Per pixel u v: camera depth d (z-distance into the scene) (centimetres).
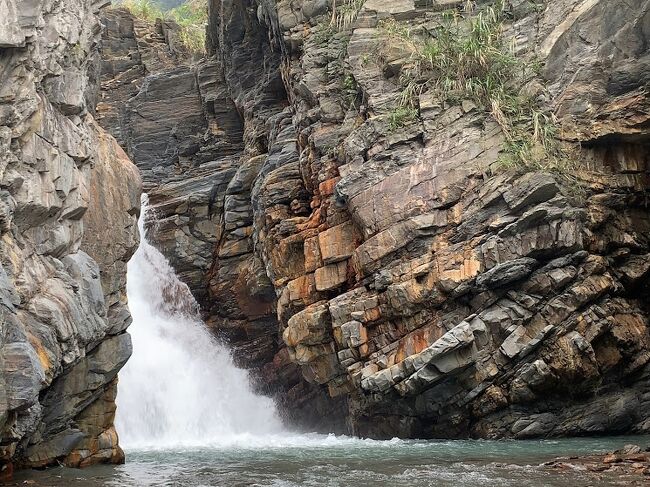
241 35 2948
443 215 1911
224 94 3080
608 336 1800
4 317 991
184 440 2061
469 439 1802
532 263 1781
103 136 1573
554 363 1748
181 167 3117
